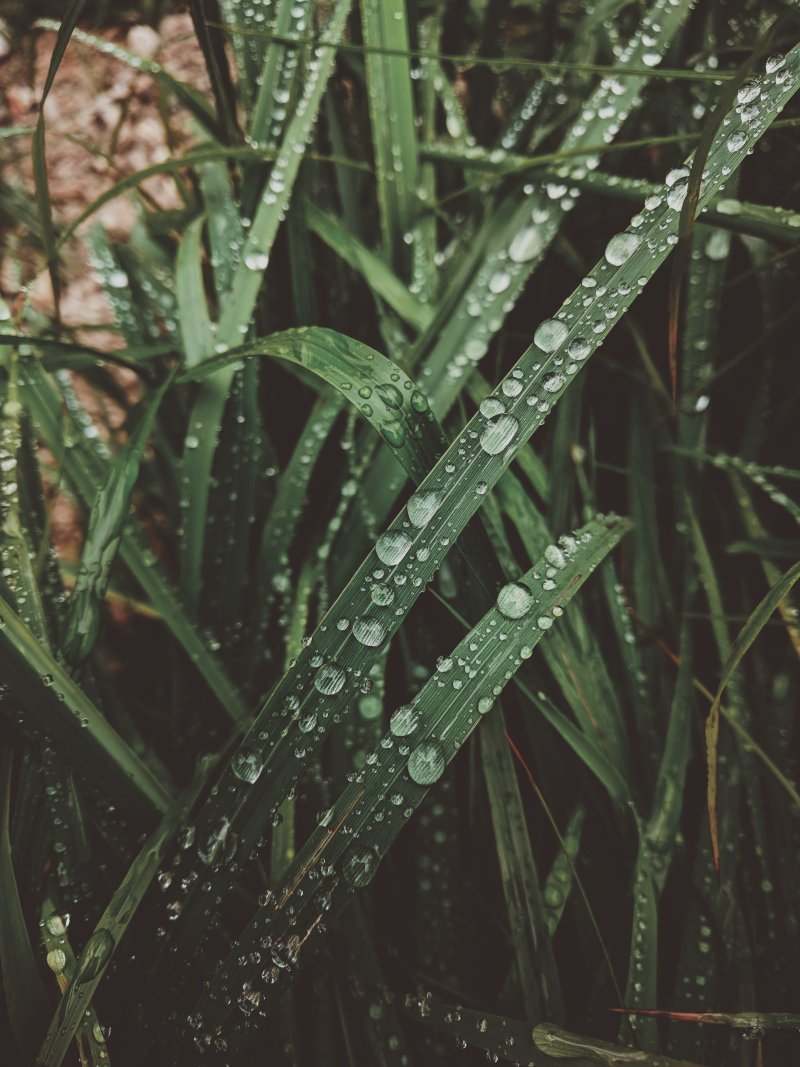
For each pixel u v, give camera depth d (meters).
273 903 0.16
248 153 0.19
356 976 0.18
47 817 0.18
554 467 0.21
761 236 0.18
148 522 0.27
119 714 0.22
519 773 0.21
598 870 0.20
